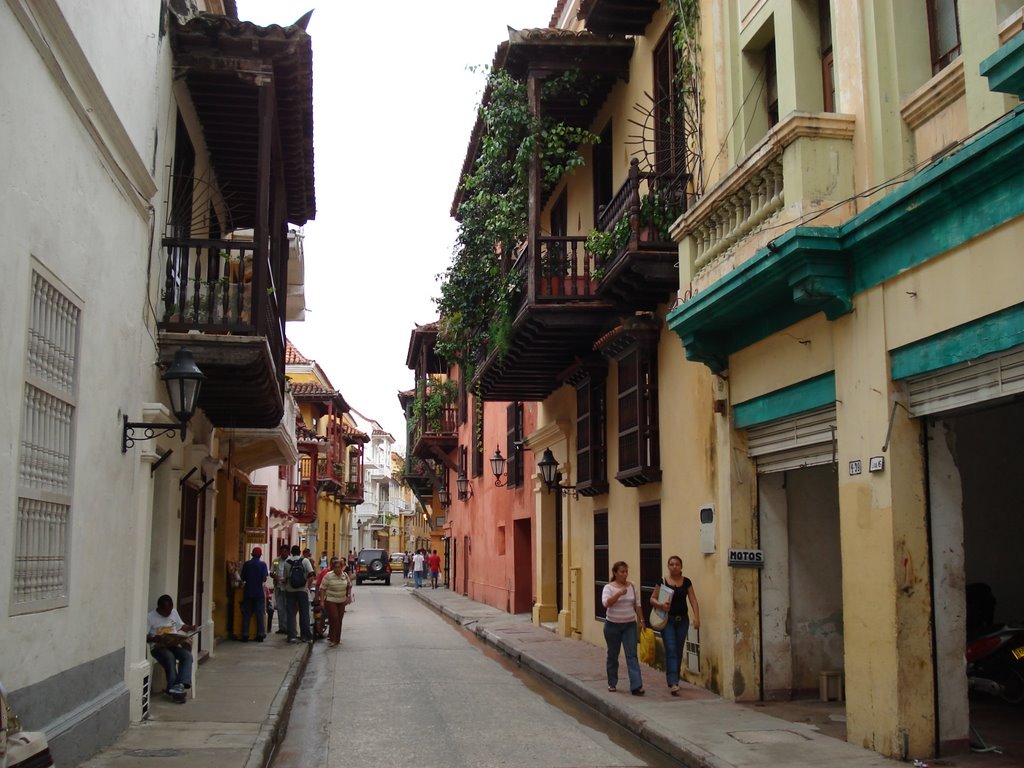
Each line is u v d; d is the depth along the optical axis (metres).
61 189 6.78
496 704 11.75
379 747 9.16
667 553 13.15
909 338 7.81
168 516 11.44
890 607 7.86
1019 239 6.65
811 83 9.84
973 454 11.53
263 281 10.87
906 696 7.75
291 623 18.14
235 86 11.77
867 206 8.41
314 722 10.59
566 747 9.13
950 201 7.24
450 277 17.70
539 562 22.08
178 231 11.50
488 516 29.92
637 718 9.77
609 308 14.48
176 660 11.05
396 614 28.11
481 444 31.48
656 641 13.53
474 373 20.23
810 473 11.20
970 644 10.21
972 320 7.11
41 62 6.27
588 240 13.87
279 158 13.68
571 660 14.84
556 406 20.12
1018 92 6.14
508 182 16.34
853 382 8.55
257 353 10.66
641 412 13.73
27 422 6.34
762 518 10.98
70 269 7.04
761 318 10.37
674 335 13.03
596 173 16.50
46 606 6.61
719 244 10.61
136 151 8.59
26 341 6.11
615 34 14.80
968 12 7.24
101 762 7.63
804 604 10.96
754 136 11.17
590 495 17.11
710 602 11.51
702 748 8.30
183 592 12.93
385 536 94.31
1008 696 9.93
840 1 8.95
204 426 14.07
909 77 8.36
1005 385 6.98
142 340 9.55
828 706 10.34
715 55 11.70
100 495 7.98
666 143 13.46
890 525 7.91
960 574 7.99
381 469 92.88
